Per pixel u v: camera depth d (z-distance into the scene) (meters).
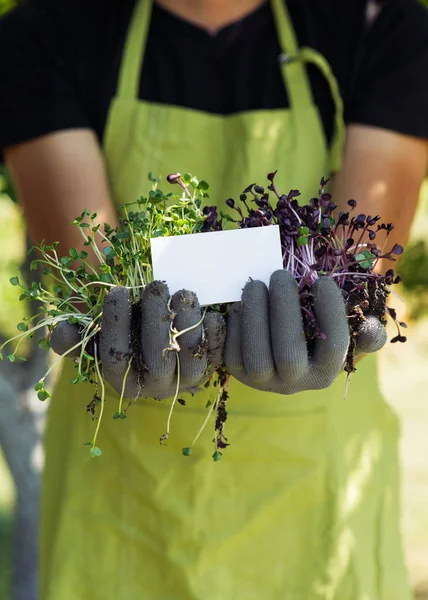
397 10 0.96
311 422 0.94
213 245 0.74
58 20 0.97
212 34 0.98
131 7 0.99
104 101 0.96
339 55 0.96
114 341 0.71
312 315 0.71
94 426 0.97
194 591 0.93
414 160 0.94
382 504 0.98
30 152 0.94
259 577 0.95
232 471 0.94
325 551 0.94
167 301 0.70
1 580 1.97
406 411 3.25
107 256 0.75
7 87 0.95
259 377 0.71
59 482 1.00
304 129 0.95
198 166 0.96
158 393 0.74
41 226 0.94
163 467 0.94
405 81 0.94
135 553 0.96
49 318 0.76
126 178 0.95
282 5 0.98
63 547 0.97
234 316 0.72
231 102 0.97
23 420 1.38
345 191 0.92
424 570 2.00
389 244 0.92
